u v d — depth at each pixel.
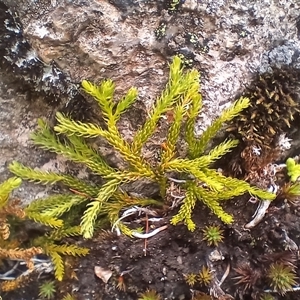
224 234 0.18
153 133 0.17
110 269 0.18
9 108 0.18
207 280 0.17
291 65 0.17
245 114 0.17
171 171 0.18
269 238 0.18
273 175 0.18
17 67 0.17
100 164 0.17
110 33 0.16
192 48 0.16
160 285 0.18
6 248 0.19
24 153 0.19
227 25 0.17
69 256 0.19
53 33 0.16
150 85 0.17
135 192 0.18
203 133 0.17
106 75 0.16
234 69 0.17
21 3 0.16
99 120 0.17
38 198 0.19
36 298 0.20
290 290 0.17
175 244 0.18
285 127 0.18
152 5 0.16
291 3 0.17
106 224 0.18
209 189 0.17
